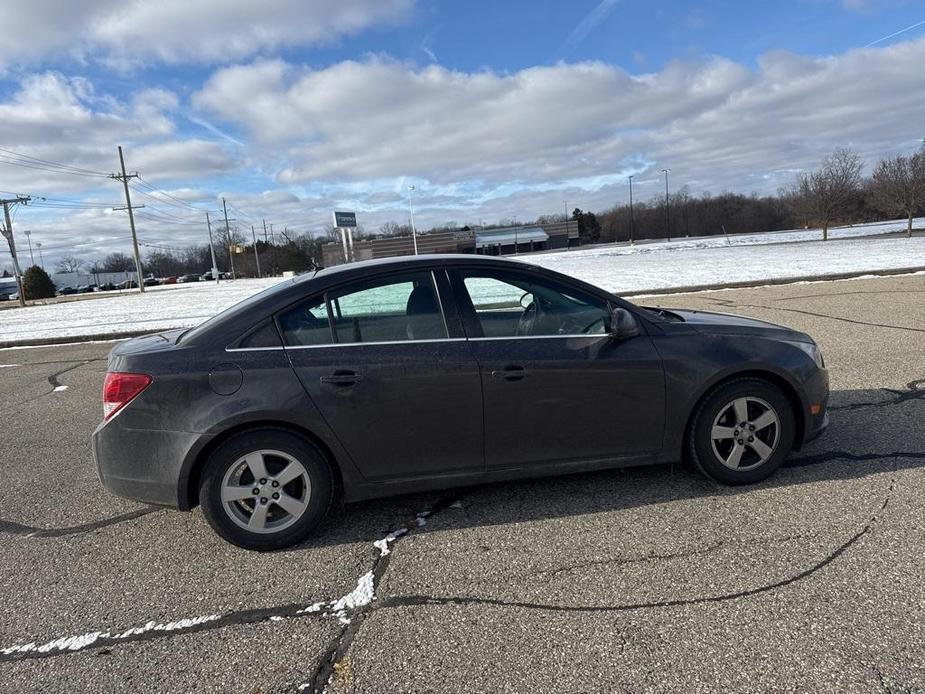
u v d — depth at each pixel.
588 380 3.52
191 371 3.26
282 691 2.28
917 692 2.10
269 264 105.62
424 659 2.41
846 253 25.62
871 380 5.96
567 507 3.65
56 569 3.31
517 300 3.62
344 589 2.96
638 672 2.27
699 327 3.81
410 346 3.42
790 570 2.87
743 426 3.74
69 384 8.78
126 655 2.54
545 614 2.65
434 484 3.52
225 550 3.42
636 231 110.38
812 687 2.15
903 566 2.84
